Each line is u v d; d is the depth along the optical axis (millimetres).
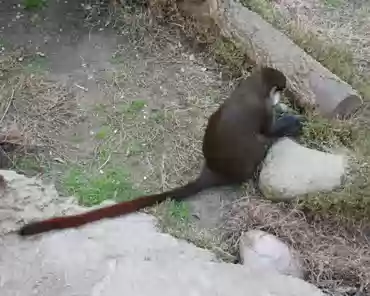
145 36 3174
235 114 2463
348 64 3066
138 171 2594
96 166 2604
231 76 3002
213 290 2100
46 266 2156
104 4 3320
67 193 2480
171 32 3197
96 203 2453
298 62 2867
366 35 3273
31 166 2578
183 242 2301
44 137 2697
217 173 2488
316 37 3148
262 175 2479
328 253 2289
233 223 2387
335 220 2375
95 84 2951
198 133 2740
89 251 2207
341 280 2242
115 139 2709
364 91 2891
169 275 2141
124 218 2352
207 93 2932
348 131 2715
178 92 2930
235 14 3049
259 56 2945
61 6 3311
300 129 2703
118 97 2891
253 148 2488
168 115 2807
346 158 2502
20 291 2086
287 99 2877
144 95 2910
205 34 3111
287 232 2328
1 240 2230
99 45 3145
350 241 2352
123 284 2107
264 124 2551
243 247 2270
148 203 2389
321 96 2785
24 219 2291
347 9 3434
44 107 2814
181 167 2613
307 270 2254
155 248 2246
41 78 2951
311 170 2430
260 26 3014
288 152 2500
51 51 3109
